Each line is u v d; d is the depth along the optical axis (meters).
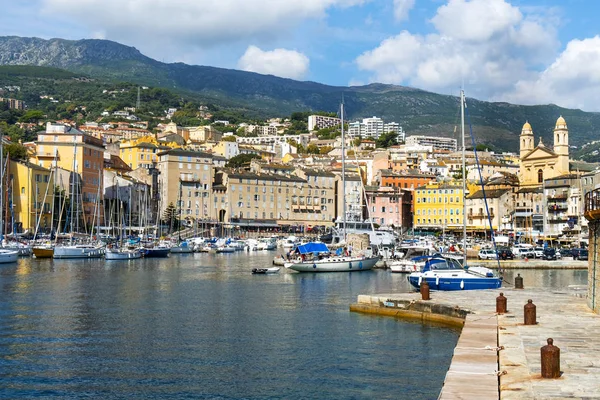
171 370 45.56
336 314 68.25
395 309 65.88
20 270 119.12
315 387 41.56
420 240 197.00
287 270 126.50
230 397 39.75
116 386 41.91
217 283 102.12
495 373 33.91
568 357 36.50
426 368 45.53
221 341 54.72
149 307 74.06
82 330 59.38
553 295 68.50
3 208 180.75
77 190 190.38
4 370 45.44
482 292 72.12
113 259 152.75
